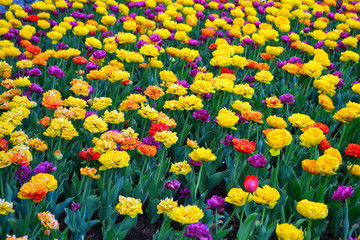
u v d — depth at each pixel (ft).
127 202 7.70
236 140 10.06
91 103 13.37
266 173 11.67
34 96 14.40
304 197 10.07
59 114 10.28
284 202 9.91
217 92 15.52
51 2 24.81
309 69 15.42
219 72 16.84
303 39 26.32
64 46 17.80
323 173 8.96
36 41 19.35
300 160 12.05
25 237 6.43
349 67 20.08
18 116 10.25
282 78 19.43
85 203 9.38
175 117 14.47
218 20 22.34
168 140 9.89
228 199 8.15
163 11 25.80
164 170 10.99
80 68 17.10
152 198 10.43
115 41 18.40
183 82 15.90
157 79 18.10
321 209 7.27
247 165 11.71
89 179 9.61
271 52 18.47
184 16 26.84
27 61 14.48
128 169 10.78
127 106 12.23
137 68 18.44
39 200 7.55
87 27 19.97
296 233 6.89
